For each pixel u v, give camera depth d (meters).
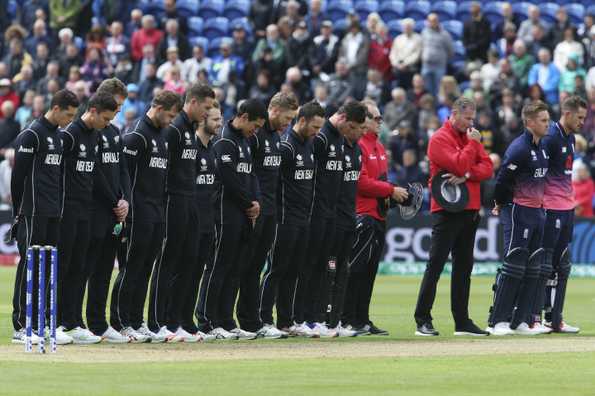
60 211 45.66
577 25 118.19
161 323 47.47
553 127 52.78
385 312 63.34
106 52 107.44
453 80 100.31
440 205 50.69
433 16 105.81
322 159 50.00
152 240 46.88
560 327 53.31
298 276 50.19
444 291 79.19
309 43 105.81
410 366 38.91
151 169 46.62
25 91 105.19
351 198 50.72
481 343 47.41
